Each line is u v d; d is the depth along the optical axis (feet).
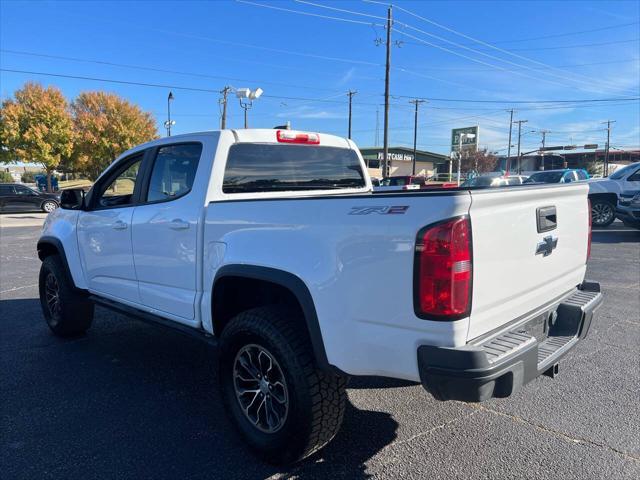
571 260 11.06
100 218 14.75
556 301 10.62
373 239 8.08
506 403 12.31
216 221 10.86
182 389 13.37
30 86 102.32
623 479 9.19
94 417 11.75
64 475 9.43
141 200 13.46
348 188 15.29
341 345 8.60
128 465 9.77
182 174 12.35
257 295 11.36
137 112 125.49
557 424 11.25
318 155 14.40
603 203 49.32
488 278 8.05
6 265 33.42
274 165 13.08
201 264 11.38
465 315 7.59
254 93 81.10
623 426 11.10
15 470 9.59
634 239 41.88
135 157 14.11
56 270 16.92
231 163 11.99
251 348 10.10
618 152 297.12
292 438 9.28
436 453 10.12
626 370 14.25
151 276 12.96
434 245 7.44
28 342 17.31
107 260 14.65
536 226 9.39
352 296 8.39
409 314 7.78
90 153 119.85
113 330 18.70
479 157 238.89
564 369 14.38
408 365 7.91
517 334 8.66
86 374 14.38
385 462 9.83
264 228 9.80
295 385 9.07
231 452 10.27
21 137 99.91
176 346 16.87
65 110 107.96
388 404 12.36
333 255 8.62
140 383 13.75
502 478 9.25
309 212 9.02
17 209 78.64
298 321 9.68
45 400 12.66
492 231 8.09
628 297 22.27
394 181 90.99
